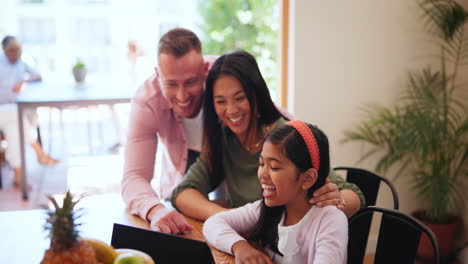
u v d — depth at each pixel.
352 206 1.51
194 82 1.69
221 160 1.74
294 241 1.34
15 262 1.36
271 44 3.20
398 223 1.44
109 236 1.50
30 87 4.05
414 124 2.78
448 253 2.91
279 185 1.28
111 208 1.72
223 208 1.60
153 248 1.31
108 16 4.10
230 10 3.40
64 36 4.18
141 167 1.79
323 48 2.86
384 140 3.01
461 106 2.85
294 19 2.81
